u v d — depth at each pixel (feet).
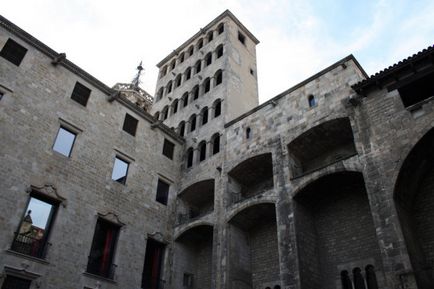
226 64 129.49
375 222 64.69
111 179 92.73
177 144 119.14
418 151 67.26
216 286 84.58
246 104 128.16
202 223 97.25
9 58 82.69
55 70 90.58
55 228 76.38
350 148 86.53
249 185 104.06
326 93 88.43
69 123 88.07
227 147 105.29
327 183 80.94
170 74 153.17
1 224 68.69
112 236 88.38
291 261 73.67
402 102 72.08
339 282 74.08
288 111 94.79
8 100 78.48
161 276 95.86
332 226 81.15
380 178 67.77
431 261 64.03
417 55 70.03
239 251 90.48
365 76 90.27
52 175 80.23
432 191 68.95
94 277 79.41
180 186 111.14
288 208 80.18
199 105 127.44
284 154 88.53
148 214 98.48
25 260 69.51
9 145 75.15
